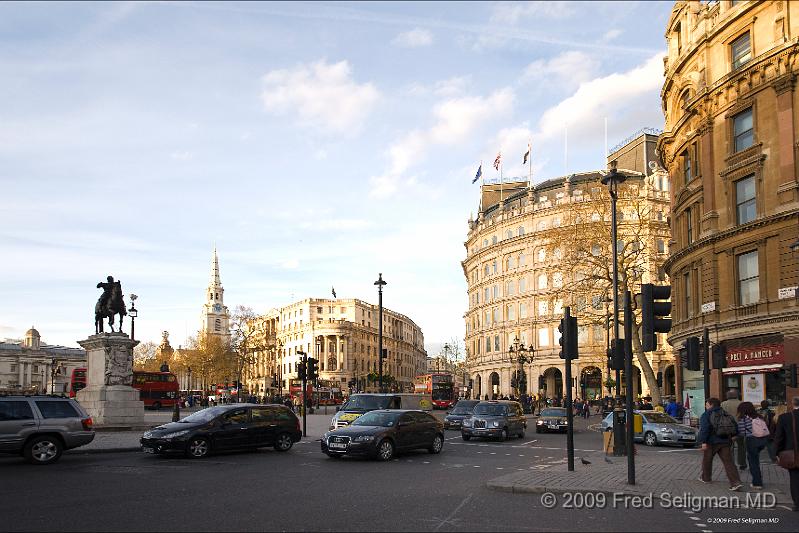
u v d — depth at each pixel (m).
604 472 16.69
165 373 76.19
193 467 18.73
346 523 10.72
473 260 107.88
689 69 37.44
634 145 87.81
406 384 168.88
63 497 13.29
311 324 138.62
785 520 11.30
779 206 30.28
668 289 14.69
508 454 24.00
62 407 19.92
